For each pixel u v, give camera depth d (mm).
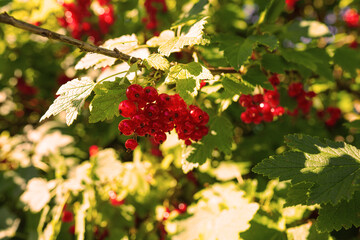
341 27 4375
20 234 3113
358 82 3680
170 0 3723
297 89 2586
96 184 2908
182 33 1999
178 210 3283
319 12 4391
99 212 2986
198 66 1634
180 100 1711
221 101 2275
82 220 2580
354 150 1603
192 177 3543
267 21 2482
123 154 4043
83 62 2107
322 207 1538
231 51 2061
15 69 3770
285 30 2562
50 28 3672
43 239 2654
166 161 3199
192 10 2322
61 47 3883
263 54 2361
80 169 3027
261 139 3373
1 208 3230
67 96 1501
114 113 1583
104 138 3678
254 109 2230
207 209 2625
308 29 2510
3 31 3559
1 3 3355
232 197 2590
